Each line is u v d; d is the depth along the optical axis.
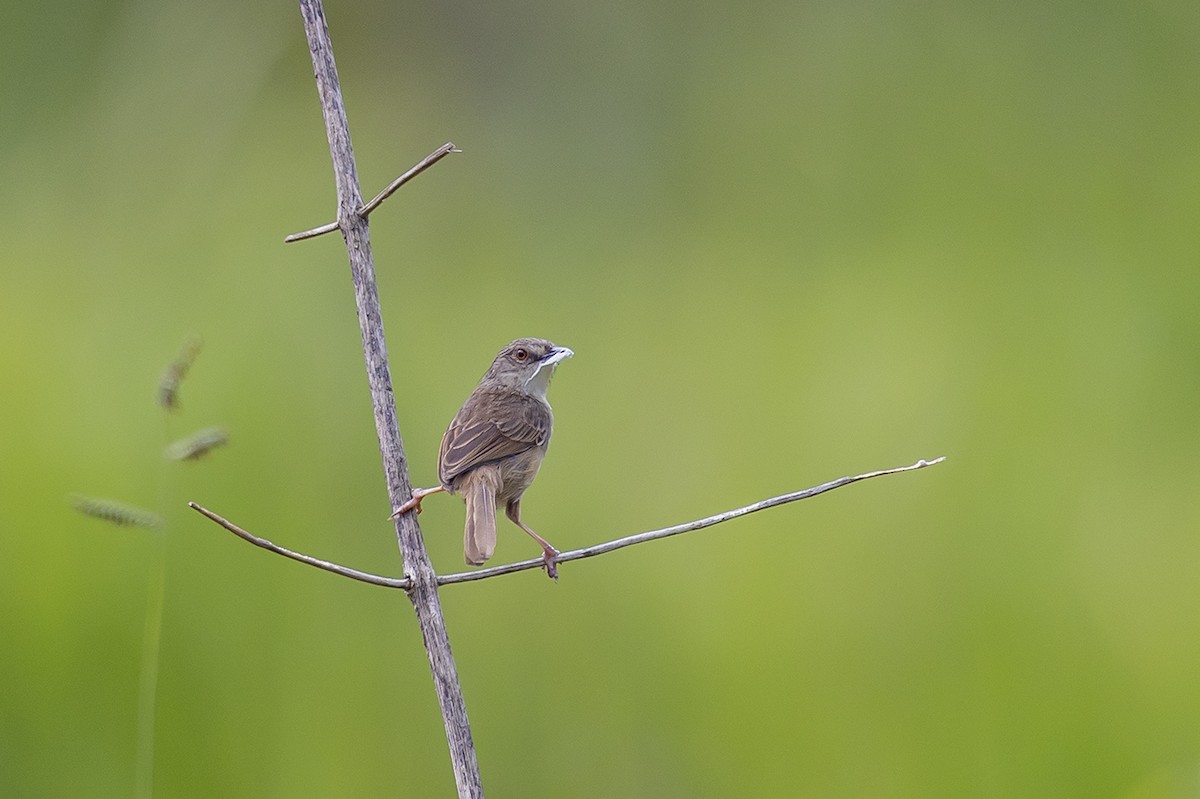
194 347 7.91
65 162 16.03
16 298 13.09
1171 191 17.19
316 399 12.47
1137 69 19.25
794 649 11.56
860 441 13.42
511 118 20.78
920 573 12.08
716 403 14.38
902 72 20.27
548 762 11.14
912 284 15.84
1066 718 11.19
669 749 11.18
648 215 19.09
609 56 21.25
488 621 11.77
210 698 10.66
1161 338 14.63
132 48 15.98
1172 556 12.26
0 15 17.61
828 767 11.05
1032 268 15.98
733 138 20.08
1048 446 13.14
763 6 21.39
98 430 11.71
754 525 12.48
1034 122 19.12
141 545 11.02
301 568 11.28
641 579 12.12
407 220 18.08
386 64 20.89
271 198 16.08
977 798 10.95
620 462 13.67
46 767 10.30
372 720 10.94
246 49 15.77
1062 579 11.98
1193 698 11.40
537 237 18.30
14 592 10.70
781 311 15.96
